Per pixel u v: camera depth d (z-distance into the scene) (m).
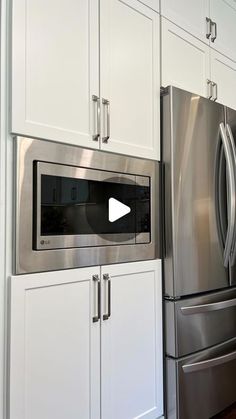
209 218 1.96
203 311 1.87
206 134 1.97
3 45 1.25
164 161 1.83
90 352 1.47
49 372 1.32
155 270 1.79
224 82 2.32
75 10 1.46
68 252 1.41
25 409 1.25
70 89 1.43
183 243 1.83
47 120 1.35
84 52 1.49
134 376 1.65
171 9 1.93
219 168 2.03
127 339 1.63
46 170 1.34
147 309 1.73
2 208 1.23
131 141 1.69
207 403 1.91
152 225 1.78
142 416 1.68
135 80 1.72
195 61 2.08
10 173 1.25
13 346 1.22
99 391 1.50
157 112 1.83
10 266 1.24
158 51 1.85
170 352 1.79
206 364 1.88
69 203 1.42
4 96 1.25
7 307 1.22
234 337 2.09
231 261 2.09
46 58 1.35
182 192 1.83
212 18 2.23
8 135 1.25
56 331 1.35
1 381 1.21
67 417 1.37
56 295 1.36
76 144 1.45
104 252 1.55
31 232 1.29
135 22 1.73
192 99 1.91
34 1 1.32
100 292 1.52
